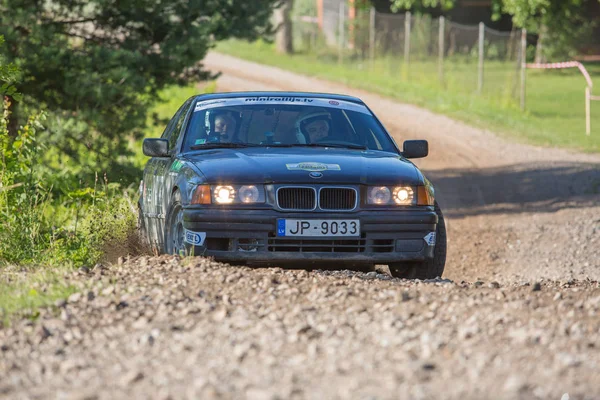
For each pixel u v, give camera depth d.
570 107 122.06
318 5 188.62
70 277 24.92
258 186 27.28
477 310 20.62
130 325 19.77
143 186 35.75
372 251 27.94
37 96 56.81
